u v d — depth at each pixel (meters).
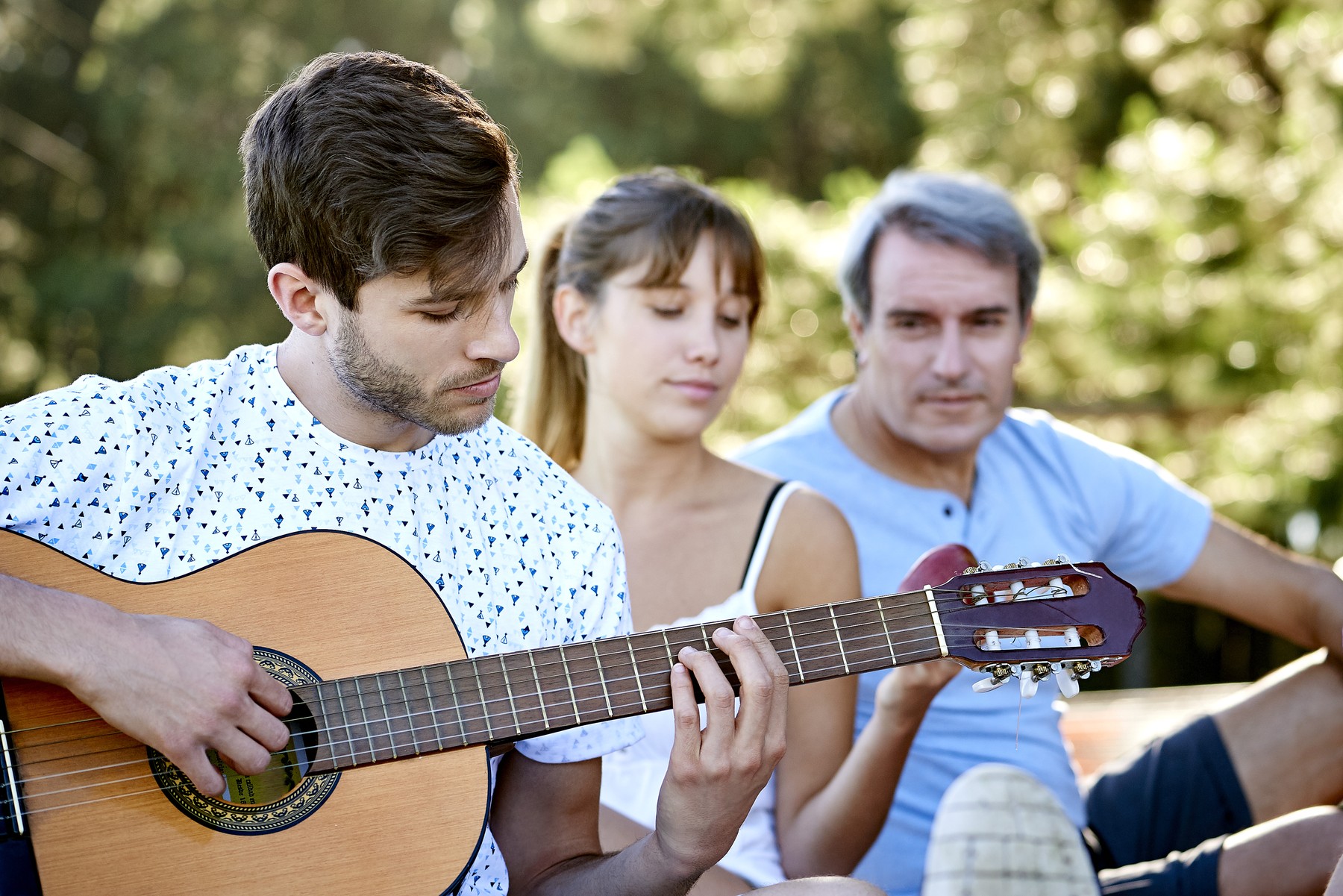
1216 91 7.73
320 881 1.73
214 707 1.63
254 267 12.88
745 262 2.61
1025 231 2.81
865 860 2.67
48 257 14.42
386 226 1.63
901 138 15.63
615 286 2.58
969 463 2.89
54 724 1.68
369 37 15.02
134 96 14.01
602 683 1.83
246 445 1.82
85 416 1.72
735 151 15.74
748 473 2.65
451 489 1.92
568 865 1.95
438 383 1.74
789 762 2.47
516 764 1.98
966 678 2.68
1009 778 1.60
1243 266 6.50
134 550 1.76
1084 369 7.02
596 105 15.19
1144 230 6.57
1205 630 11.28
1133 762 2.88
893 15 15.37
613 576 2.01
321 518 1.82
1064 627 1.95
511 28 14.68
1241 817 2.72
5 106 14.62
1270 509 6.56
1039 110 10.41
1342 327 6.34
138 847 1.69
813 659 1.90
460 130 1.67
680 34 12.74
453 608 1.87
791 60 12.86
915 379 2.74
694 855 1.81
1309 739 2.73
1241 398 6.87
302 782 1.76
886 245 2.79
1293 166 6.52
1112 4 10.23
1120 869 2.62
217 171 13.45
